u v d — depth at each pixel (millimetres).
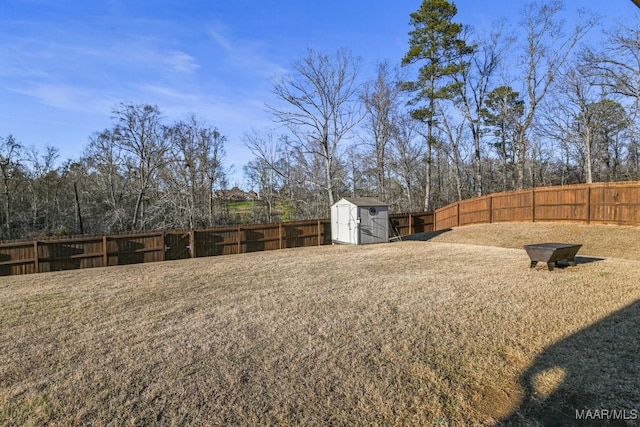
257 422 2676
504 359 3473
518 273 7039
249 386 3188
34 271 11344
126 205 28984
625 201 12305
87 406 2969
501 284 6215
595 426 2477
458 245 12695
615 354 3432
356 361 3576
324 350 3867
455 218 19734
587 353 3482
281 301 5902
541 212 15055
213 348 4047
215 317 5203
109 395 3127
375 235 15586
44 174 30625
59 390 3246
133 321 5184
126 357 3902
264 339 4258
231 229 14555
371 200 16141
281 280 7691
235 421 2697
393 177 30719
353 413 2748
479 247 11758
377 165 28281
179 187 27828
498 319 4504
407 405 2822
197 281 8031
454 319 4590
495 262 8508
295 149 25984
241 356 3811
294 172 28266
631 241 10578
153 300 6398
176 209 26656
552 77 24391
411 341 3982
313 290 6574
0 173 27266
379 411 2762
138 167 28406
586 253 10188
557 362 3350
